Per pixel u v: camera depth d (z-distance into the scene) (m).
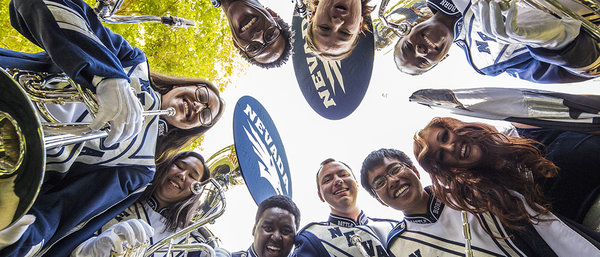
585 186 0.87
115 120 0.56
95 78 0.57
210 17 1.37
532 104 0.88
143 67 0.80
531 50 0.84
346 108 1.05
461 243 0.95
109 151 0.74
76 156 0.68
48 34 0.57
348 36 0.95
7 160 0.40
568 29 0.77
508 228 0.91
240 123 1.11
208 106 0.88
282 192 1.25
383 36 1.14
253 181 1.09
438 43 0.98
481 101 0.90
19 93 0.40
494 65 0.97
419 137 1.02
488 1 0.78
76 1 0.66
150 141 0.80
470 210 0.94
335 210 1.11
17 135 0.40
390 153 1.05
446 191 0.97
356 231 1.06
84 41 0.59
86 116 0.71
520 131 0.99
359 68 0.98
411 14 1.07
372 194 1.07
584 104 0.86
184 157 0.97
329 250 1.02
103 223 0.75
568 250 0.84
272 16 0.97
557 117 0.87
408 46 1.01
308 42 1.01
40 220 0.63
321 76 1.08
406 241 1.01
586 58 0.78
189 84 0.87
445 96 0.93
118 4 0.65
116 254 0.69
